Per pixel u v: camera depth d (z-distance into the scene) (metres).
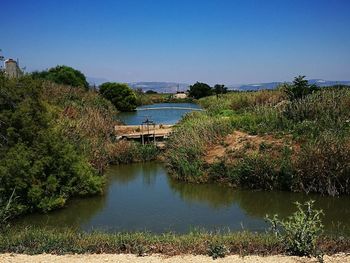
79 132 18.52
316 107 19.09
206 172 16.48
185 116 29.78
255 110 23.31
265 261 6.96
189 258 7.18
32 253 7.59
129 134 24.20
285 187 14.57
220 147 17.97
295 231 7.46
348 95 19.88
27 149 12.99
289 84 27.75
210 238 8.05
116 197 14.49
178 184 16.33
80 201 13.95
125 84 53.84
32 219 12.02
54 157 13.62
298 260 7.00
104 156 18.34
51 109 18.34
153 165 20.17
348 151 13.75
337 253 7.28
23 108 13.44
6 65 23.22
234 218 11.84
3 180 12.09
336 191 13.66
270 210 12.55
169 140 21.20
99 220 11.84
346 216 11.55
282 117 19.34
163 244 7.80
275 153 15.94
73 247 7.70
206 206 13.20
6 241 8.07
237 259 7.08
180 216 12.14
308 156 14.19
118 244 7.83
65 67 48.09
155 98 76.25
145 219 11.88
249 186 15.12
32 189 12.38
